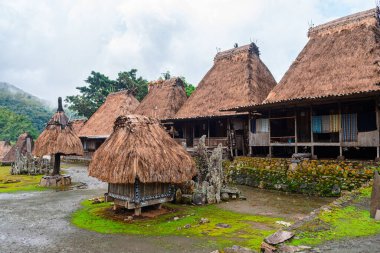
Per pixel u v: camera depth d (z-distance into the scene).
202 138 14.20
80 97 49.34
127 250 7.33
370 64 17.09
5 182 19.92
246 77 24.61
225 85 25.73
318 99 15.01
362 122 14.89
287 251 5.61
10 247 7.72
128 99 35.81
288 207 12.19
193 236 8.27
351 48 18.92
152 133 11.15
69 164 34.22
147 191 10.77
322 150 19.45
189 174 11.16
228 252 6.26
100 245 7.75
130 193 10.56
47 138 18.88
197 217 10.45
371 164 13.45
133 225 9.52
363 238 6.19
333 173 14.37
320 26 22.28
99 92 48.59
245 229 8.87
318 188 14.61
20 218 10.66
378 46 17.77
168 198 11.44
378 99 14.23
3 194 15.70
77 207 12.43
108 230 9.04
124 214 10.94
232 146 21.20
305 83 19.17
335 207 8.57
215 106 24.45
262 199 13.84
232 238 8.01
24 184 19.44
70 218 10.63
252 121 19.55
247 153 21.70
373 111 15.55
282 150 21.44
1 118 61.25
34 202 13.53
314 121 16.48
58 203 13.28
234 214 10.97
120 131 11.19
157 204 11.62
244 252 6.19
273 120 20.05
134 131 10.62
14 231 9.10
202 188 12.84
